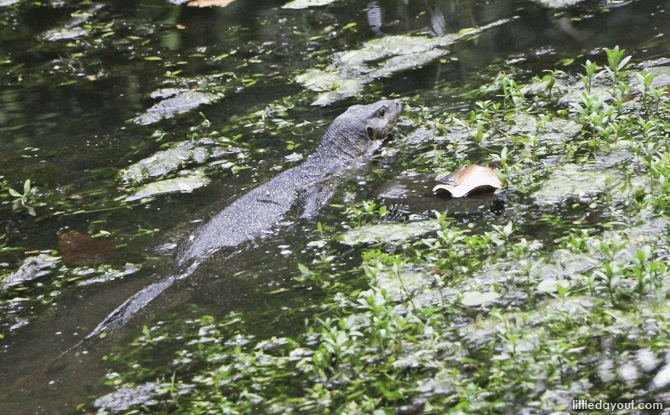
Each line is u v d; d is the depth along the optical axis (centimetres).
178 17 1867
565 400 520
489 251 745
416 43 1506
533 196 854
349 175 1009
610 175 871
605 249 662
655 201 774
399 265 682
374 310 613
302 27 1705
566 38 1435
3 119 1317
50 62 1609
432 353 589
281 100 1306
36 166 1117
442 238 761
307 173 1003
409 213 866
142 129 1232
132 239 878
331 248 805
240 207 897
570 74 1245
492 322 621
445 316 643
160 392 580
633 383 530
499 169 920
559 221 789
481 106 1095
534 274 688
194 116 1272
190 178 1030
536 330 601
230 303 717
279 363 601
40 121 1299
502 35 1510
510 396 529
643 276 627
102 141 1194
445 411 522
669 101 1070
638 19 1474
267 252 814
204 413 548
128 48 1666
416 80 1338
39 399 591
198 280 766
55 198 1009
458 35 1541
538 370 554
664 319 592
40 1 2069
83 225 927
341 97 1298
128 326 688
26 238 906
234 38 1670
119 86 1441
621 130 971
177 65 1534
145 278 781
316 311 680
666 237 718
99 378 611
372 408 526
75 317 717
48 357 652
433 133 1102
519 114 1109
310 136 1146
